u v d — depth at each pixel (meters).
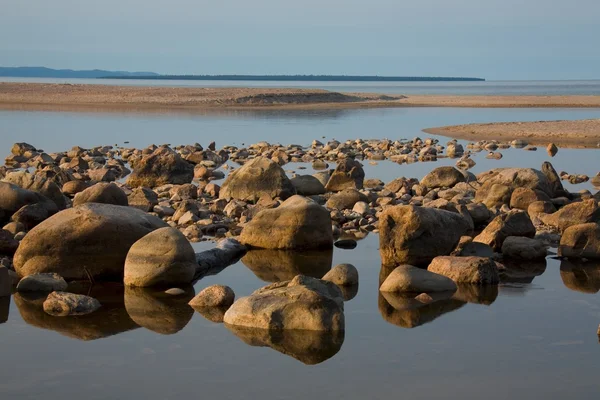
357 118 57.50
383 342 9.75
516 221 15.09
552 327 10.33
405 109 69.94
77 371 8.88
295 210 15.13
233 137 41.38
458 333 10.09
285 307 10.38
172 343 9.79
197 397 8.12
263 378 8.62
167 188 22.78
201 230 16.59
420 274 12.20
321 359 9.19
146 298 11.86
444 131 44.62
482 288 12.29
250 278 13.01
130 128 46.84
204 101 75.19
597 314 10.91
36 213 16.39
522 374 8.69
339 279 12.53
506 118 56.25
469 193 20.28
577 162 29.72
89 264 12.91
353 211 18.44
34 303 11.61
